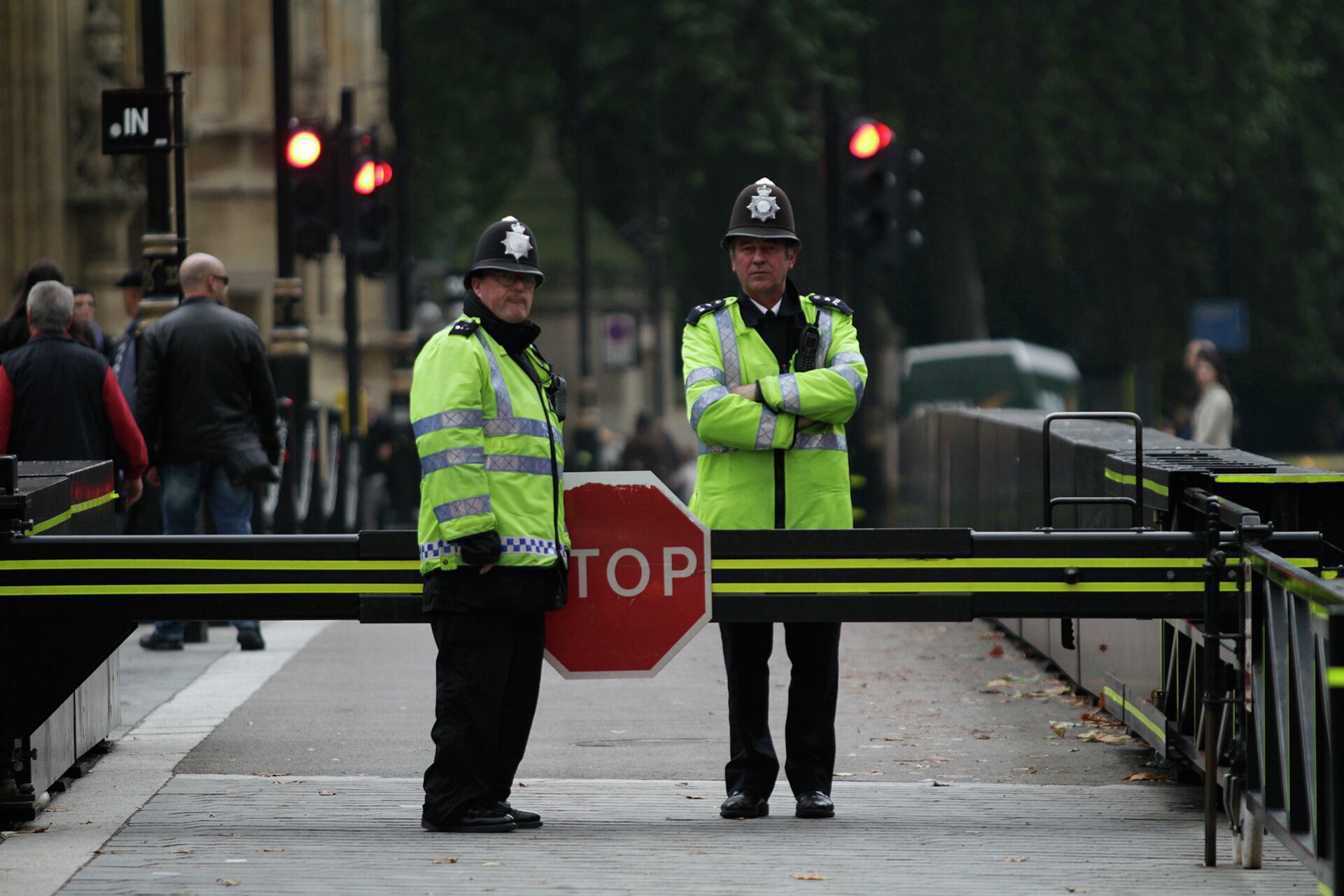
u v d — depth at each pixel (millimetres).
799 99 149375
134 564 28094
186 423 45969
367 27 143125
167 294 51938
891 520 108688
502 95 155625
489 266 27828
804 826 28984
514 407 27891
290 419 59094
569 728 37719
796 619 28625
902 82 154875
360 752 34906
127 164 94250
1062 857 26953
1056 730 37188
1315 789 22422
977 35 153375
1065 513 40688
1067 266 180250
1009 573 28469
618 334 134250
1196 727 30594
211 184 119625
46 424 41719
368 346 141125
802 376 28891
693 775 33281
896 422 146625
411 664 45656
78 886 24797
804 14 143875
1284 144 174250
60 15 92000
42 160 91000
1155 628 33062
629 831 28516
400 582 28297
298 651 47781
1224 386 63094
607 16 150500
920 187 160250
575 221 154375
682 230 167875
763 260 29453
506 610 27844
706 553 28688
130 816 29203
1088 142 156125
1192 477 29953
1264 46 159000
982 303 169125
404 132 100750
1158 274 174750
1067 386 150750
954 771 33719
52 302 42031
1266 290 177750
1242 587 26781
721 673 45062
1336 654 20484
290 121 63812
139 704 39844
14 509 27891
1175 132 157125
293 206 64500
